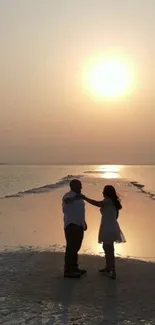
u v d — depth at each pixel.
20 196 34.69
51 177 92.81
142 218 19.98
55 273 8.73
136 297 7.11
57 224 17.70
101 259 10.09
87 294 7.26
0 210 23.73
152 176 98.50
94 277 8.38
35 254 10.88
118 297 7.10
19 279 8.27
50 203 28.39
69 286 7.74
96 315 6.25
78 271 8.47
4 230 15.87
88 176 91.38
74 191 8.37
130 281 8.11
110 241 8.32
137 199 31.95
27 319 6.09
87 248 11.84
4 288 7.65
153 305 6.70
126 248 12.22
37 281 8.11
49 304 6.75
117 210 8.42
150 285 7.84
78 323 5.93
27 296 7.17
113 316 6.21
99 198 31.23
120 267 9.34
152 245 12.72
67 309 6.51
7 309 6.52
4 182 65.25
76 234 8.34
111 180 68.69
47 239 13.72
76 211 8.32
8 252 11.27
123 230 16.02
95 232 15.02
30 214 21.64
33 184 58.94
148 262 9.94
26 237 14.11
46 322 5.97
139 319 6.10
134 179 76.56
